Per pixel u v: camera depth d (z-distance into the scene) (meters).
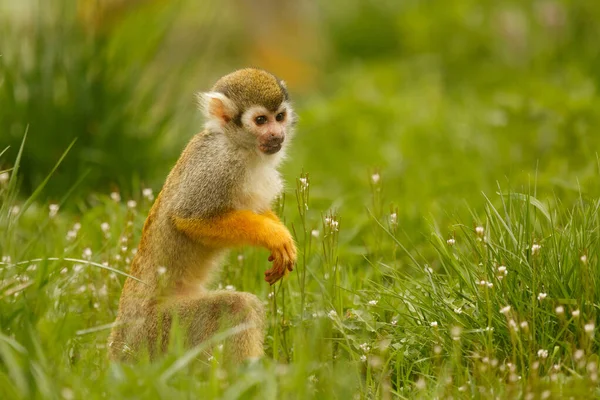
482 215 12.44
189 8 23.77
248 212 9.77
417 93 21.00
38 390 7.18
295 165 16.83
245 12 26.73
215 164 9.78
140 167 14.57
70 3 15.46
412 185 14.84
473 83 21.44
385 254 11.73
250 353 9.02
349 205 14.45
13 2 21.28
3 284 8.79
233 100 9.98
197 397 7.27
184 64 16.17
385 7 28.11
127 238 11.10
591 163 14.16
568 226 9.50
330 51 27.80
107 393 7.35
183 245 9.91
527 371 8.39
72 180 14.15
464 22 23.95
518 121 16.75
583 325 8.39
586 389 7.67
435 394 7.96
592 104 16.56
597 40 21.02
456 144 16.75
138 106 15.16
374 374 8.77
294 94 25.41
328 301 9.60
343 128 18.33
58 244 10.95
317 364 8.04
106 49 15.34
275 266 9.51
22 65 14.98
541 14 22.11
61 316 8.79
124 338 9.60
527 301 8.97
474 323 8.95
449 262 9.58
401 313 9.21
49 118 14.46
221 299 9.27
